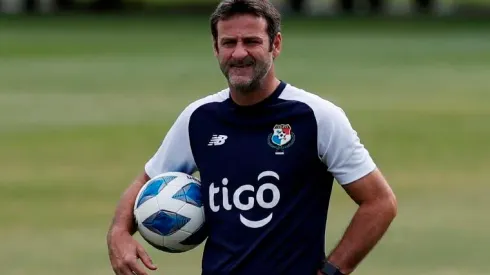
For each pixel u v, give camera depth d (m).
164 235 16.11
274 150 15.25
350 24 131.88
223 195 15.45
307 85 72.38
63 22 131.62
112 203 36.53
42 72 80.69
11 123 54.84
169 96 65.81
